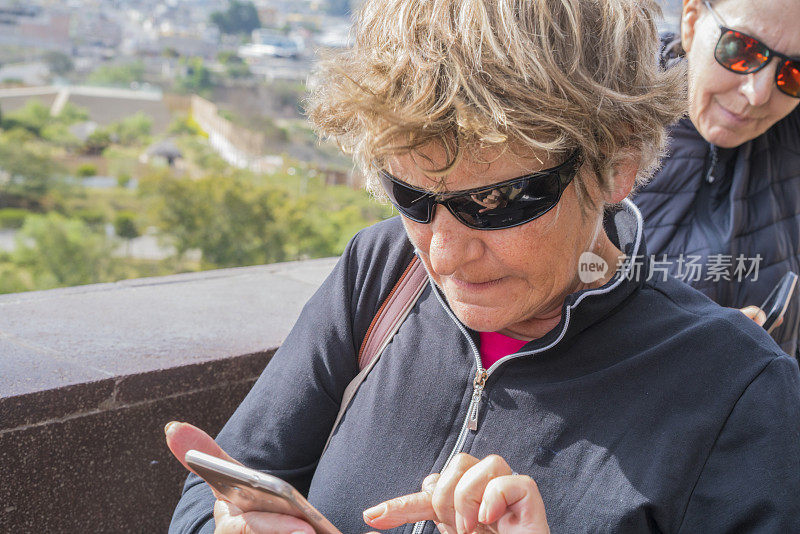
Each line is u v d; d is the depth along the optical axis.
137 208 53.56
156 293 2.03
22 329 1.63
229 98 80.06
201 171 61.50
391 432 0.84
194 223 48.44
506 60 0.62
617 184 0.73
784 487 0.68
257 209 49.94
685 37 1.38
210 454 0.71
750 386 0.72
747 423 0.71
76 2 104.94
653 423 0.73
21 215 53.12
